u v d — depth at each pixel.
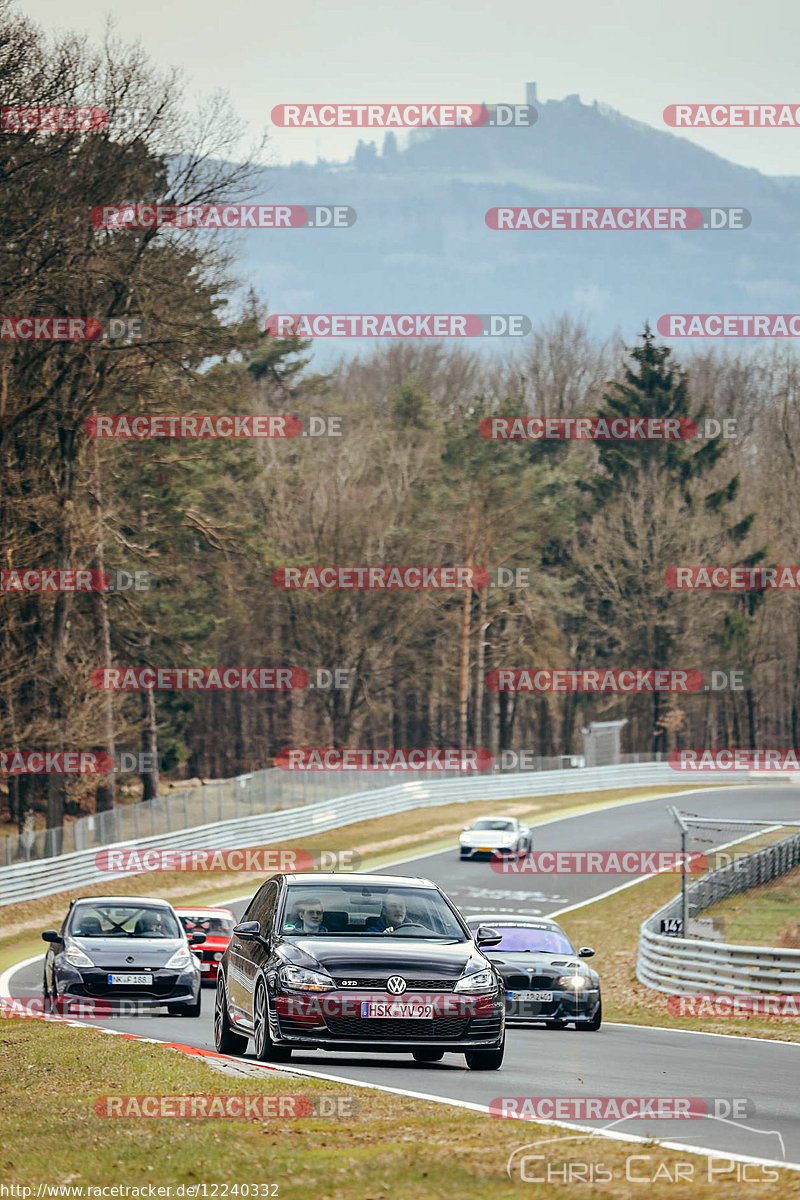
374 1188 30.00
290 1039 46.84
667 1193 28.95
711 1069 54.66
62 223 161.50
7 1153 36.09
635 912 149.25
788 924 118.12
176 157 169.75
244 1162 32.81
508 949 79.88
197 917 108.06
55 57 158.50
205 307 175.75
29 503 170.38
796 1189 29.19
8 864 167.25
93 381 173.50
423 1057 52.81
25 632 189.25
